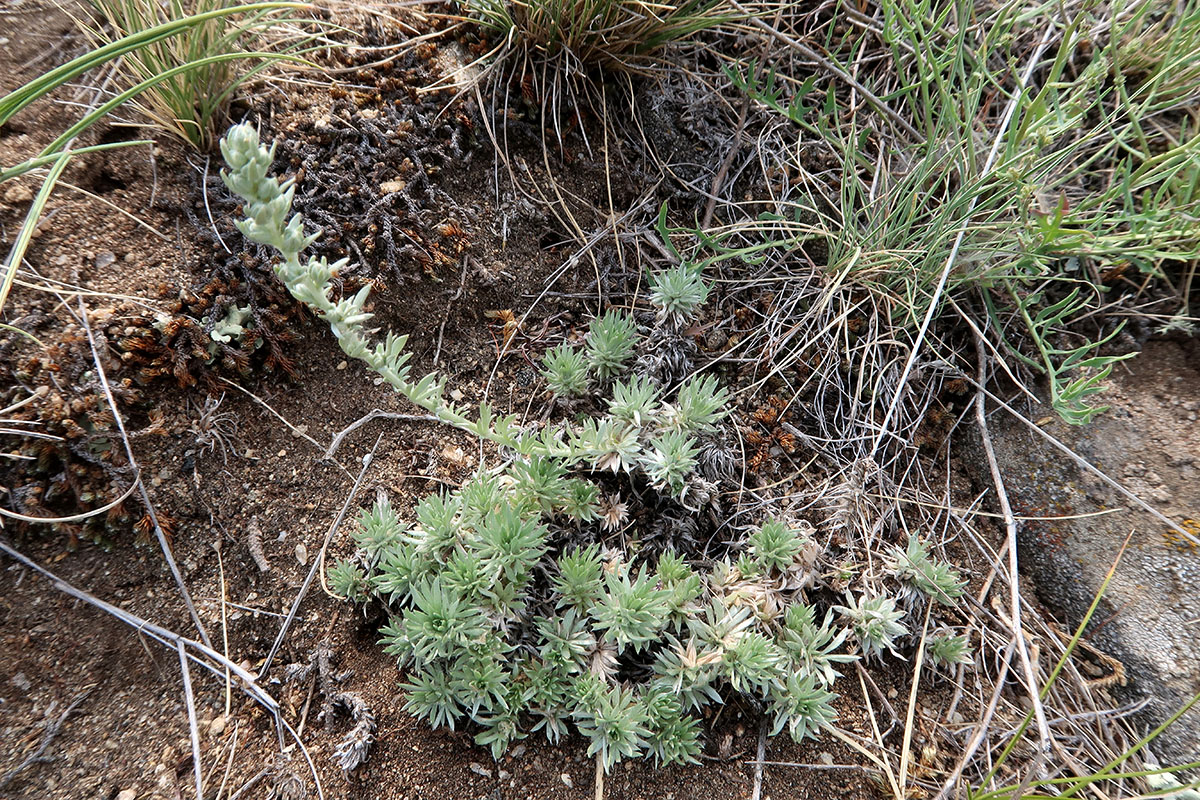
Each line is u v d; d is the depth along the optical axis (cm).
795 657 208
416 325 242
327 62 250
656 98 278
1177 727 206
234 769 190
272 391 223
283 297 223
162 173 226
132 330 206
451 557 204
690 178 278
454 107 254
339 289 228
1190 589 221
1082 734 213
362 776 194
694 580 204
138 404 206
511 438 198
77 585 195
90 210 217
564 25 254
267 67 243
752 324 264
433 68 257
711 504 230
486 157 258
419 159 244
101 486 199
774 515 234
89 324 203
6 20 237
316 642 208
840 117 285
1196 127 248
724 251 252
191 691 196
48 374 197
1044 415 251
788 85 288
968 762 208
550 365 235
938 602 231
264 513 215
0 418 190
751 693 212
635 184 275
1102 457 241
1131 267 255
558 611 212
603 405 247
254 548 211
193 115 222
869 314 262
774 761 207
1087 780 180
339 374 231
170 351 208
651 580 199
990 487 250
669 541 224
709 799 200
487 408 188
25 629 189
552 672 201
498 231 256
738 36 287
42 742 182
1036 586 239
